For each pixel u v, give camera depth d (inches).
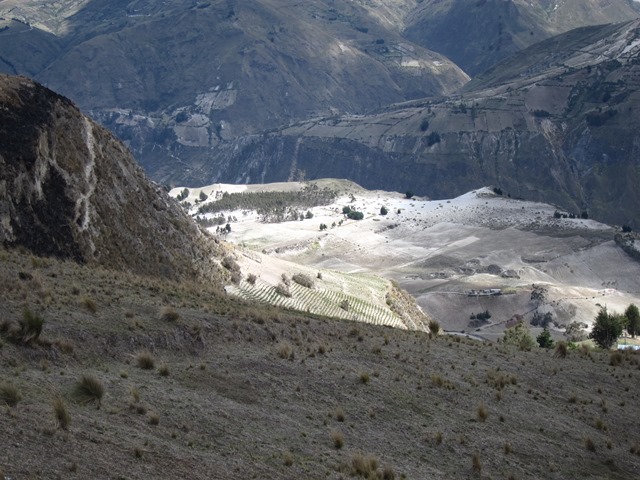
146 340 1363.2
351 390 1451.8
